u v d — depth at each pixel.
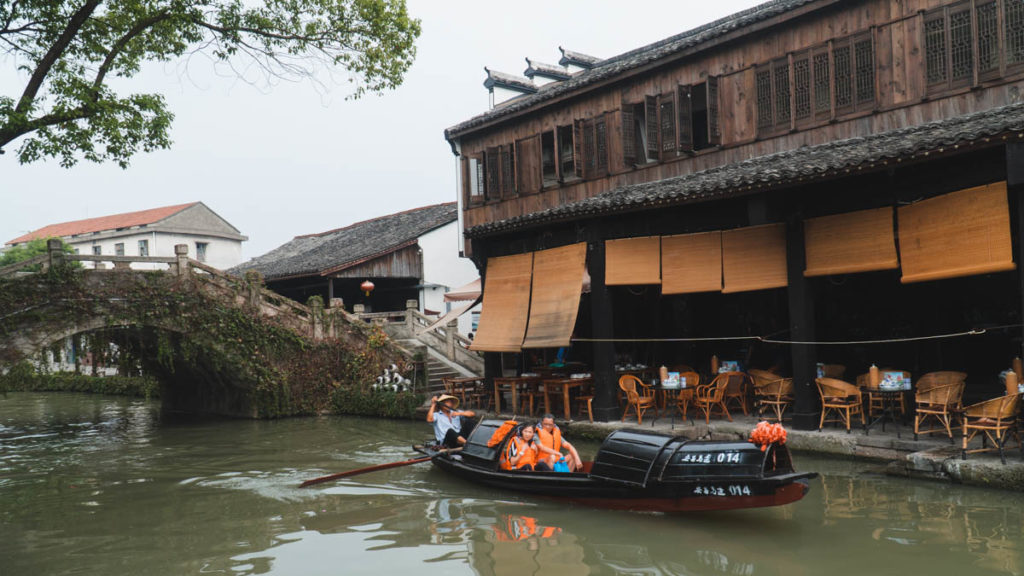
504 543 7.78
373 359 20.11
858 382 11.38
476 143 20.88
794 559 6.82
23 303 15.95
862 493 8.75
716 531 7.82
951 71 11.62
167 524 9.05
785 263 11.77
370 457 13.16
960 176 9.52
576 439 13.52
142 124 14.30
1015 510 7.78
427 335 22.94
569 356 18.86
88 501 10.45
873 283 13.05
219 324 18.62
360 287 28.39
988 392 11.67
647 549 7.38
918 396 10.02
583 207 13.27
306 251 32.38
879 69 12.50
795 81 13.67
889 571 6.39
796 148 13.66
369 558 7.48
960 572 6.28
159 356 18.31
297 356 19.81
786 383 11.80
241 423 18.81
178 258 18.44
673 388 12.57
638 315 16.94
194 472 12.33
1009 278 11.52
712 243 12.65
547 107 18.59
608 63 20.86
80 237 44.59
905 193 10.13
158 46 15.39
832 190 10.91
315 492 10.50
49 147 13.49
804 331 11.36
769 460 8.07
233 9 15.05
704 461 8.09
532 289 14.97
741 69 14.55
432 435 15.37
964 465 8.77
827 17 13.20
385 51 15.74
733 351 15.13
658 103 15.99
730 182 10.90
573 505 9.23
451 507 9.38
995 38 11.16
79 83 13.37
